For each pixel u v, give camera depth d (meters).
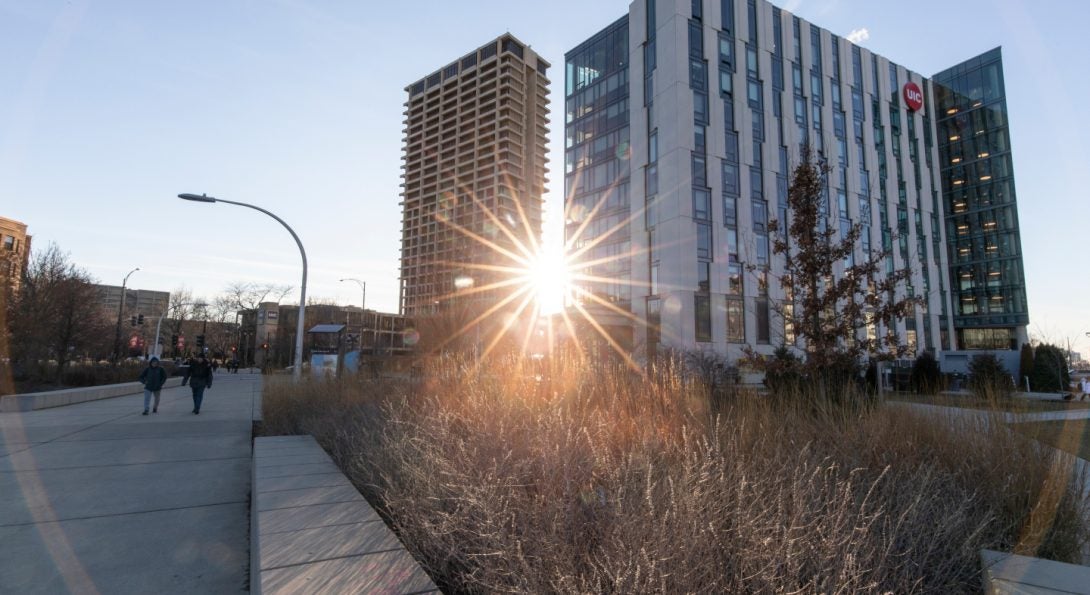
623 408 5.86
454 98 136.25
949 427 5.46
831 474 4.05
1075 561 3.90
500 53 131.00
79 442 10.12
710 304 35.34
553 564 2.63
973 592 3.15
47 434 11.12
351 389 10.95
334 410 9.20
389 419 6.61
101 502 6.06
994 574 2.94
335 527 3.61
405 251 122.69
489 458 4.07
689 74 37.25
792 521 2.69
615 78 43.41
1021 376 35.25
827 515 2.91
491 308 29.44
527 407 5.69
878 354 9.84
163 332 72.12
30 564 4.25
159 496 6.34
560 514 3.03
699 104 37.44
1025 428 5.39
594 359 9.28
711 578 2.55
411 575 2.78
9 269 22.98
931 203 52.78
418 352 27.91
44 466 7.96
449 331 28.30
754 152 39.09
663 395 6.41
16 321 22.47
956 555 3.14
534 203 129.62
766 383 9.48
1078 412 12.47
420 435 5.56
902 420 5.58
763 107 40.03
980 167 57.00
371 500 5.11
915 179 51.56
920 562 3.09
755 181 38.78
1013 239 53.94
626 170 41.25
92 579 4.00
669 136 36.84
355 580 2.70
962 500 3.76
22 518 5.44
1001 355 42.56
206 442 10.24
